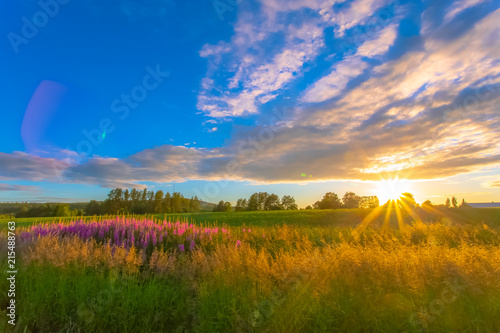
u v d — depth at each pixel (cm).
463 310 353
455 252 557
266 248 838
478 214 2691
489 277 395
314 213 3591
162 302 424
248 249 706
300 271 461
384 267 447
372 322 343
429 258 502
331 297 392
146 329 375
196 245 798
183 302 430
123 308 400
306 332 348
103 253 609
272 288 437
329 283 424
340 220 2811
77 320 386
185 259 623
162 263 573
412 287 389
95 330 374
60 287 442
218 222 2453
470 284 377
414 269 439
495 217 2459
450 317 339
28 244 645
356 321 350
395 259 486
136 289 458
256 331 351
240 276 489
